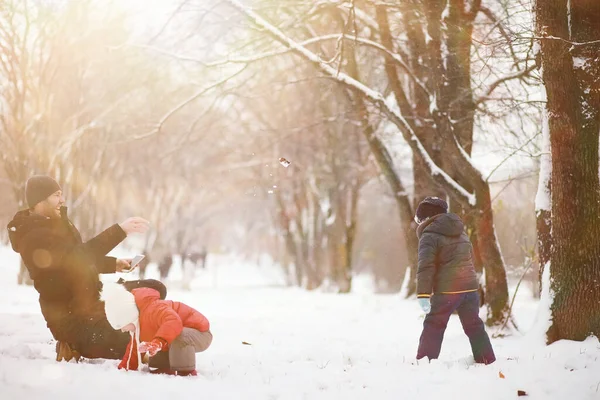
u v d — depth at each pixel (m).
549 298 8.88
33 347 7.78
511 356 8.10
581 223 8.64
